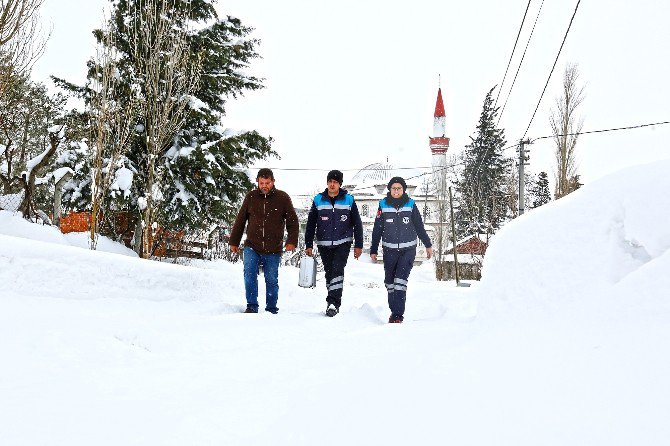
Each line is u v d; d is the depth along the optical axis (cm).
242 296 732
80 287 472
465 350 230
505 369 187
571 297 256
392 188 565
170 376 281
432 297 764
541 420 142
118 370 285
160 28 1020
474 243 3609
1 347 281
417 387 191
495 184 4269
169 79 1012
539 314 254
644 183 267
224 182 1567
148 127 1031
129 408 224
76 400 232
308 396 214
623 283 225
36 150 2870
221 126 1645
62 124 1316
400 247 559
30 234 1009
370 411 177
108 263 510
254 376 277
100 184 828
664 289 208
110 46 872
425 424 158
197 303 568
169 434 193
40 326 323
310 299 862
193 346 360
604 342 182
